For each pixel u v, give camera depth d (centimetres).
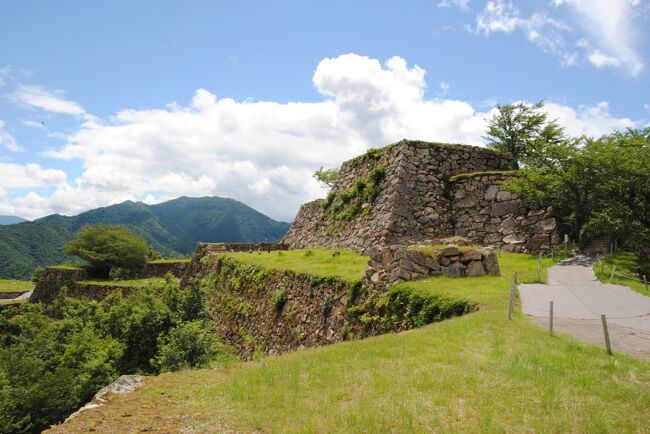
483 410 722
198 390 875
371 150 3206
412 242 2547
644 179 2269
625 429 663
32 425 2075
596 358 925
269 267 2655
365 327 1648
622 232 2180
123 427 693
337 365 981
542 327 1190
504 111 3922
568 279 1798
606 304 1440
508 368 882
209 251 4116
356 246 2809
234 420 723
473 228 2658
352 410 734
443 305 1435
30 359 2522
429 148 2877
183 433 678
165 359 2134
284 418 725
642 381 818
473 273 1783
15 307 4975
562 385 804
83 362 2353
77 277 5550
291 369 969
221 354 2345
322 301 1945
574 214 2388
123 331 2584
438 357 971
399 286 1625
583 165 2306
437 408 736
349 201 3244
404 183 2706
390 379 870
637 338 1102
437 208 2731
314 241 3538
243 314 2653
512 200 2583
